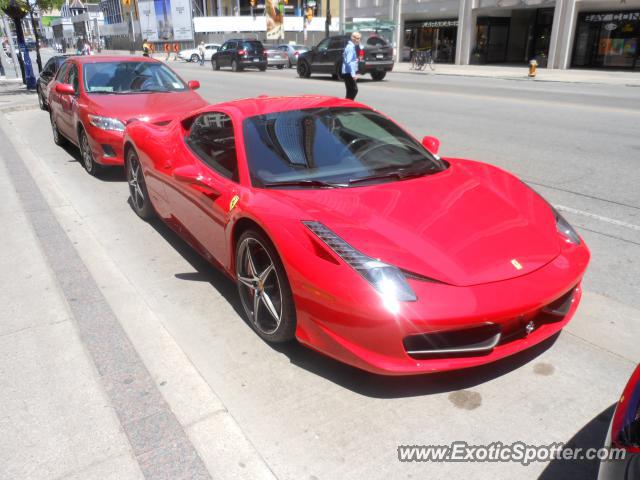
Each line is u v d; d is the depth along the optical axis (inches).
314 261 101.2
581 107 503.2
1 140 387.5
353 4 1638.8
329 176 127.9
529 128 390.9
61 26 4643.2
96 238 192.4
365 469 87.3
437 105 530.3
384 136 149.0
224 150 142.3
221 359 117.8
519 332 102.6
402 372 95.0
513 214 117.1
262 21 2210.9
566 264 107.1
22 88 783.1
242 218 120.5
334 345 101.1
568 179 253.0
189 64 1641.2
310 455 90.4
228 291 149.6
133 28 3043.8
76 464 89.5
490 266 100.4
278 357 117.9
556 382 107.1
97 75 295.1
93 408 102.7
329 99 163.0
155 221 209.9
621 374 109.2
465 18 1295.5
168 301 144.4
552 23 1192.2
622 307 135.1
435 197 120.2
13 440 95.0
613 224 193.2
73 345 124.0
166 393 106.7
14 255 177.6
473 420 97.7
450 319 92.5
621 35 1066.1
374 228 105.5
